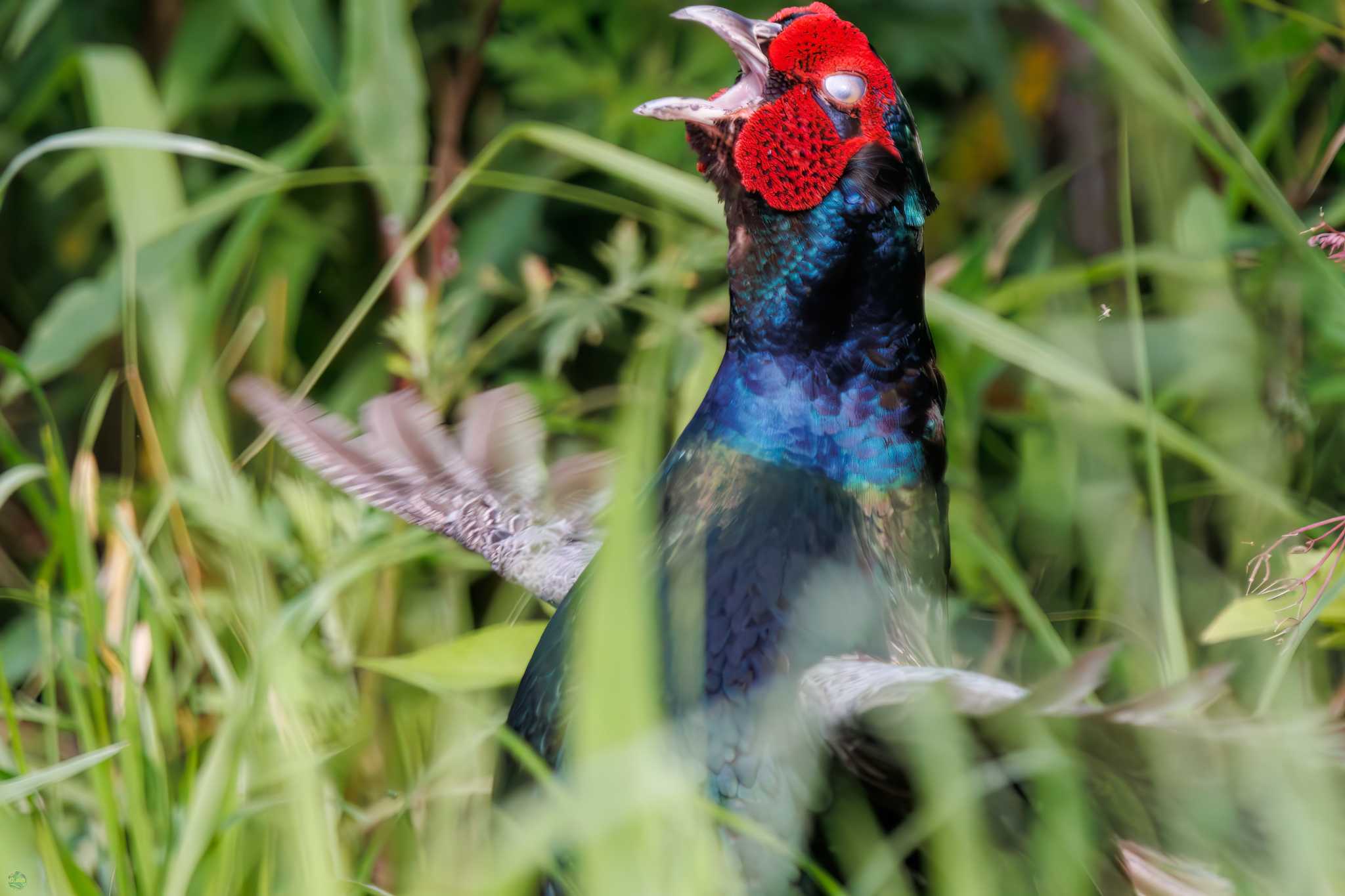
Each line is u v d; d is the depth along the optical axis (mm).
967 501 5555
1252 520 5430
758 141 5395
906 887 5340
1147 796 5281
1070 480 5492
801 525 5375
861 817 5336
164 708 5422
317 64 5656
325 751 5441
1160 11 5547
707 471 5391
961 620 5547
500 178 5562
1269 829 5254
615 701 5223
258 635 5422
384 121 5594
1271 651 5418
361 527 5523
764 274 5398
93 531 5469
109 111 5570
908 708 5293
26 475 5430
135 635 5441
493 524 5488
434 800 5430
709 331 5559
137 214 5559
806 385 5395
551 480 5504
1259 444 5422
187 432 5504
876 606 5375
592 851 5242
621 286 5586
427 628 5535
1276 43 5555
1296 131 5652
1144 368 5418
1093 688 5250
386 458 5500
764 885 5340
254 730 5383
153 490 5562
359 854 5457
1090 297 5656
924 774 5293
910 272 5406
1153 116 5426
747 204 5398
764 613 5355
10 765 5426
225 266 5531
